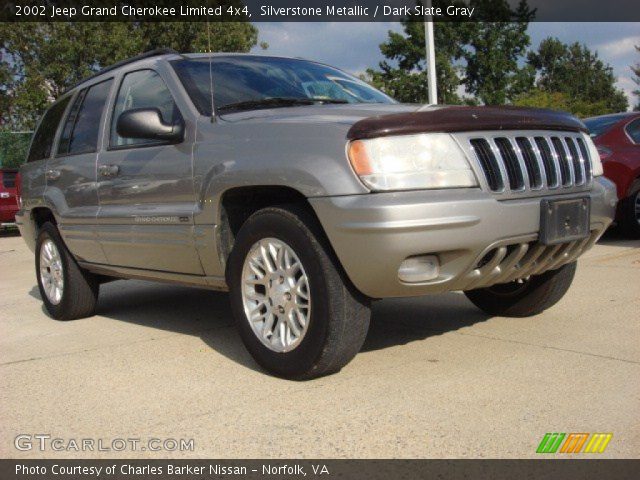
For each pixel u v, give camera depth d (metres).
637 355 3.62
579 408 2.93
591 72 98.75
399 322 4.63
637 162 8.07
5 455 2.79
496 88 39.44
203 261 3.94
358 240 3.08
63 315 5.37
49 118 5.93
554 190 3.51
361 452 2.62
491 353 3.78
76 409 3.26
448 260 3.19
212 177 3.71
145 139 4.11
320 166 3.20
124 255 4.61
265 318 3.59
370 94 4.73
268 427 2.91
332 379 3.47
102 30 22.30
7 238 14.41
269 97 4.24
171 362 3.96
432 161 3.14
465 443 2.65
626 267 6.22
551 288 4.33
